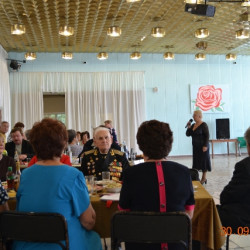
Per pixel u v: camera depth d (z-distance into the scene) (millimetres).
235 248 3373
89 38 9547
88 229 1951
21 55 11289
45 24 7965
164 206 1762
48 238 1705
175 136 12180
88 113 11523
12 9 6832
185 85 12258
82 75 11562
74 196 1808
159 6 6906
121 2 6605
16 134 5023
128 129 11680
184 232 1646
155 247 1741
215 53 12156
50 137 1851
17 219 1720
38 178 1814
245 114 12578
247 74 12633
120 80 11781
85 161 3350
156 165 1823
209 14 5367
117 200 2246
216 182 6949
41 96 11273
